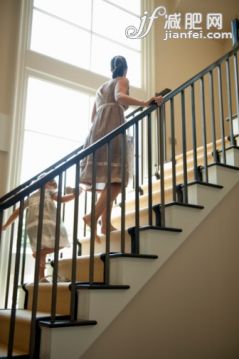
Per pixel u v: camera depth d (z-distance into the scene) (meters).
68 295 1.89
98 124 2.30
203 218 2.27
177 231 2.10
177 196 2.38
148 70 4.74
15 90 3.48
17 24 3.68
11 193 2.51
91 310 1.69
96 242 2.33
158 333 1.93
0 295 2.97
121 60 2.49
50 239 2.39
